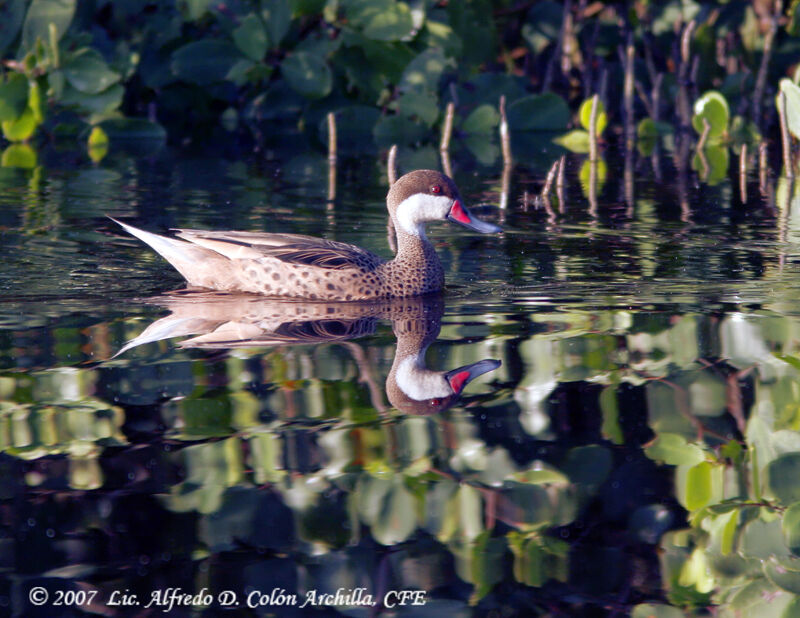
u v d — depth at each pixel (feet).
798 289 38.27
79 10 81.25
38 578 20.24
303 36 81.97
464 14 85.51
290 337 33.40
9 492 23.06
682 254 44.19
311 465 24.67
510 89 84.89
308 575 20.58
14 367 30.01
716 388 28.68
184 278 40.88
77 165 67.62
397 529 22.41
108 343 32.40
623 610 19.74
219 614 19.40
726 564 21.48
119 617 19.20
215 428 26.27
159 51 83.87
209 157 72.33
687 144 79.41
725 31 92.89
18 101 71.97
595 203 55.88
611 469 24.68
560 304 37.22
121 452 24.91
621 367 30.40
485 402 28.12
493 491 23.86
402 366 30.53
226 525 22.12
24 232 47.83
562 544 22.03
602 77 88.99
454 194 40.52
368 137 82.58
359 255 39.22
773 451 25.46
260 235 39.65
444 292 39.45
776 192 58.44
